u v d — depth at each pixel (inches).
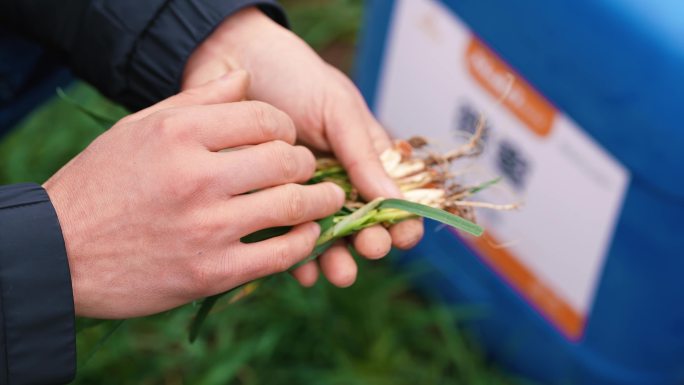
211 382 42.6
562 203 40.4
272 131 28.2
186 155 27.0
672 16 35.8
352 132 31.8
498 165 42.4
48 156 50.0
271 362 45.0
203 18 31.6
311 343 45.3
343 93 32.2
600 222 39.4
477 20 40.9
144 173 26.9
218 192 27.1
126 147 27.3
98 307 27.8
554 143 39.8
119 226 27.1
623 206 38.4
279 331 44.6
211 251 27.4
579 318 41.7
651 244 38.3
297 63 32.3
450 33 42.4
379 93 47.9
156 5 31.6
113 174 27.1
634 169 37.5
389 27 45.5
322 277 45.9
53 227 26.8
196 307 32.6
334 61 61.7
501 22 40.0
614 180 38.3
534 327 43.6
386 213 31.0
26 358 27.0
